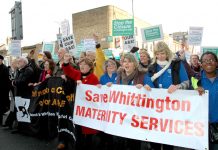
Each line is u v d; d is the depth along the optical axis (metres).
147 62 5.79
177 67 4.35
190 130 4.04
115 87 4.85
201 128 3.96
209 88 3.92
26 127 7.11
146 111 4.45
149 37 9.05
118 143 5.50
